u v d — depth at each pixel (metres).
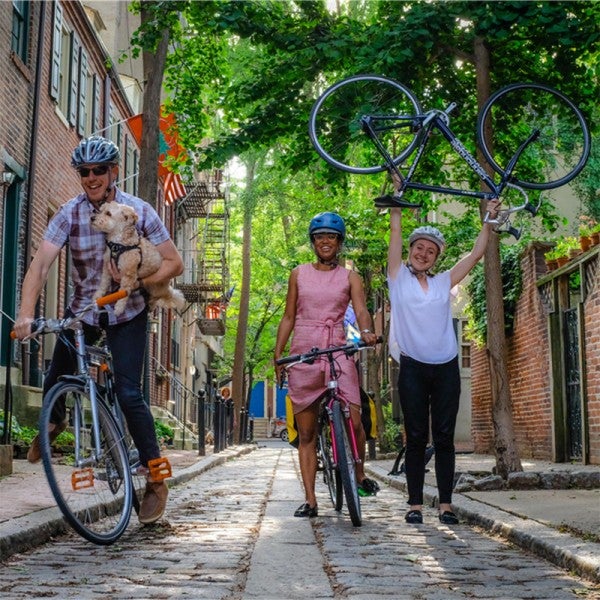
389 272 6.98
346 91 11.06
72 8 17.95
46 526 5.56
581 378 13.52
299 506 7.89
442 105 12.05
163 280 5.69
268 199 26.58
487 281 10.31
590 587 4.31
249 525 6.68
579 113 7.46
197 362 47.41
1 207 14.01
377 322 34.41
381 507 8.55
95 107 20.66
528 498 8.07
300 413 7.15
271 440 61.72
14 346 14.31
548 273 15.10
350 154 12.75
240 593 4.04
